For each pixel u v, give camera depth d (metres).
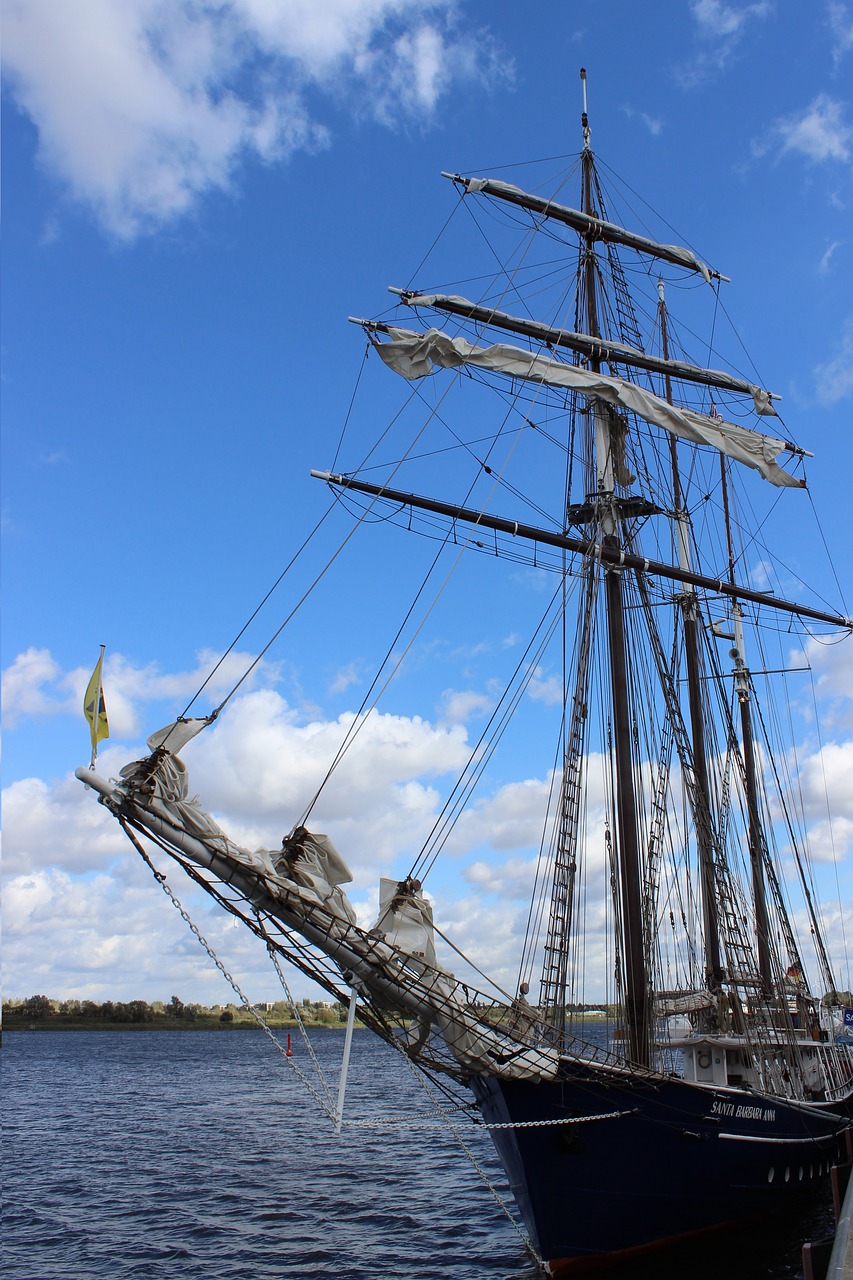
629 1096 22.70
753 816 44.75
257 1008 18.02
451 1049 20.16
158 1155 50.09
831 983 44.59
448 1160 48.66
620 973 29.08
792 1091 32.31
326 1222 33.44
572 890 29.05
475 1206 36.28
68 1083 105.12
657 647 35.84
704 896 39.84
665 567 38.12
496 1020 20.77
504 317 33.75
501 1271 26.62
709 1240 25.34
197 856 17.86
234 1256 28.62
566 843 29.39
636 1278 23.52
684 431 35.44
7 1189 40.34
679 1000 37.22
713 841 33.34
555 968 27.94
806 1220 29.75
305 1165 46.81
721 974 38.06
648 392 34.62
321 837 19.31
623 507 36.19
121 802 17.53
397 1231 31.92
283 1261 28.00
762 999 33.09
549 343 35.12
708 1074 30.81
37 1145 54.06
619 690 30.83
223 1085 99.81
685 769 34.00
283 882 18.27
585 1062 21.72
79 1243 30.53
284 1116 69.19
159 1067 135.12
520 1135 21.41
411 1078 109.62
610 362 36.81
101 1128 62.56
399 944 19.62
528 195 35.91
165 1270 27.12
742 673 53.22
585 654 32.81
